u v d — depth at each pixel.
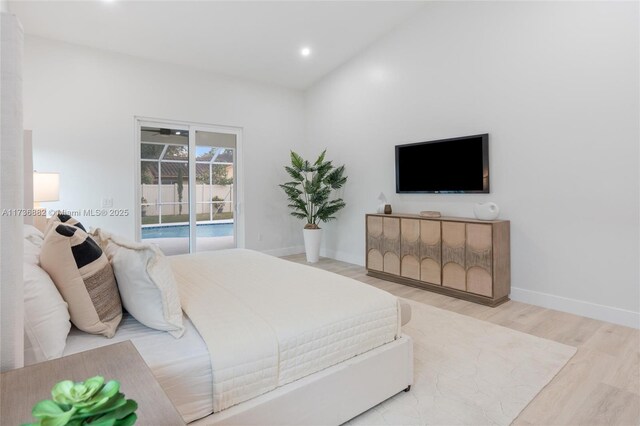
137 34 4.06
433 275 3.82
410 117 4.45
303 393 1.46
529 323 2.90
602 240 2.95
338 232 5.66
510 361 2.27
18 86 0.96
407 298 3.61
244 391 1.32
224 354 1.28
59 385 0.61
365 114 5.06
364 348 1.72
